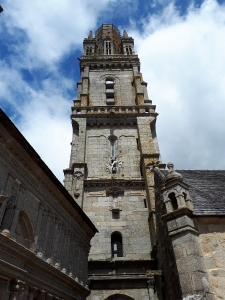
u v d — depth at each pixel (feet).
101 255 71.46
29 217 36.04
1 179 31.01
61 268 43.98
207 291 30.76
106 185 87.20
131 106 112.37
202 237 35.73
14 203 32.58
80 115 107.55
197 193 45.55
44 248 39.06
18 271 30.76
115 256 74.08
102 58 141.79
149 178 84.23
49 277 39.01
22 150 34.68
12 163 33.53
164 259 50.11
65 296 44.11
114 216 80.12
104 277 65.10
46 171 40.01
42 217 40.29
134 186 87.10
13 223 32.09
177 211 37.35
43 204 40.81
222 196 44.45
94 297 63.05
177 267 33.83
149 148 95.76
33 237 36.63
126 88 127.95
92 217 79.56
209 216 37.06
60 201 46.24
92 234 62.90
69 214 50.44
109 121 108.06
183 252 34.22
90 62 139.95
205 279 31.68
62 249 45.34
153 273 62.23
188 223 35.94
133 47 166.20
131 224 78.18
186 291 31.50
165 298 51.13
